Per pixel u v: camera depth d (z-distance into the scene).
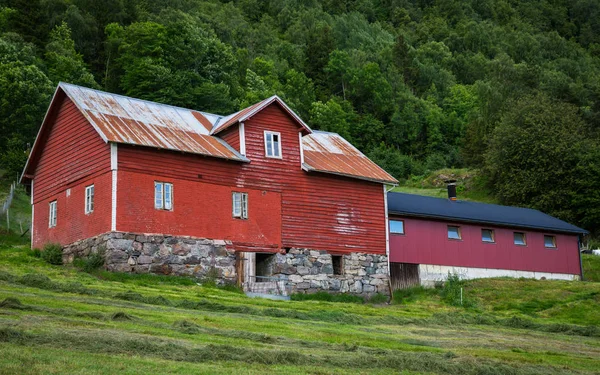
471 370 22.31
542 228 54.31
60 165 41.53
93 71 98.62
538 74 120.31
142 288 34.06
